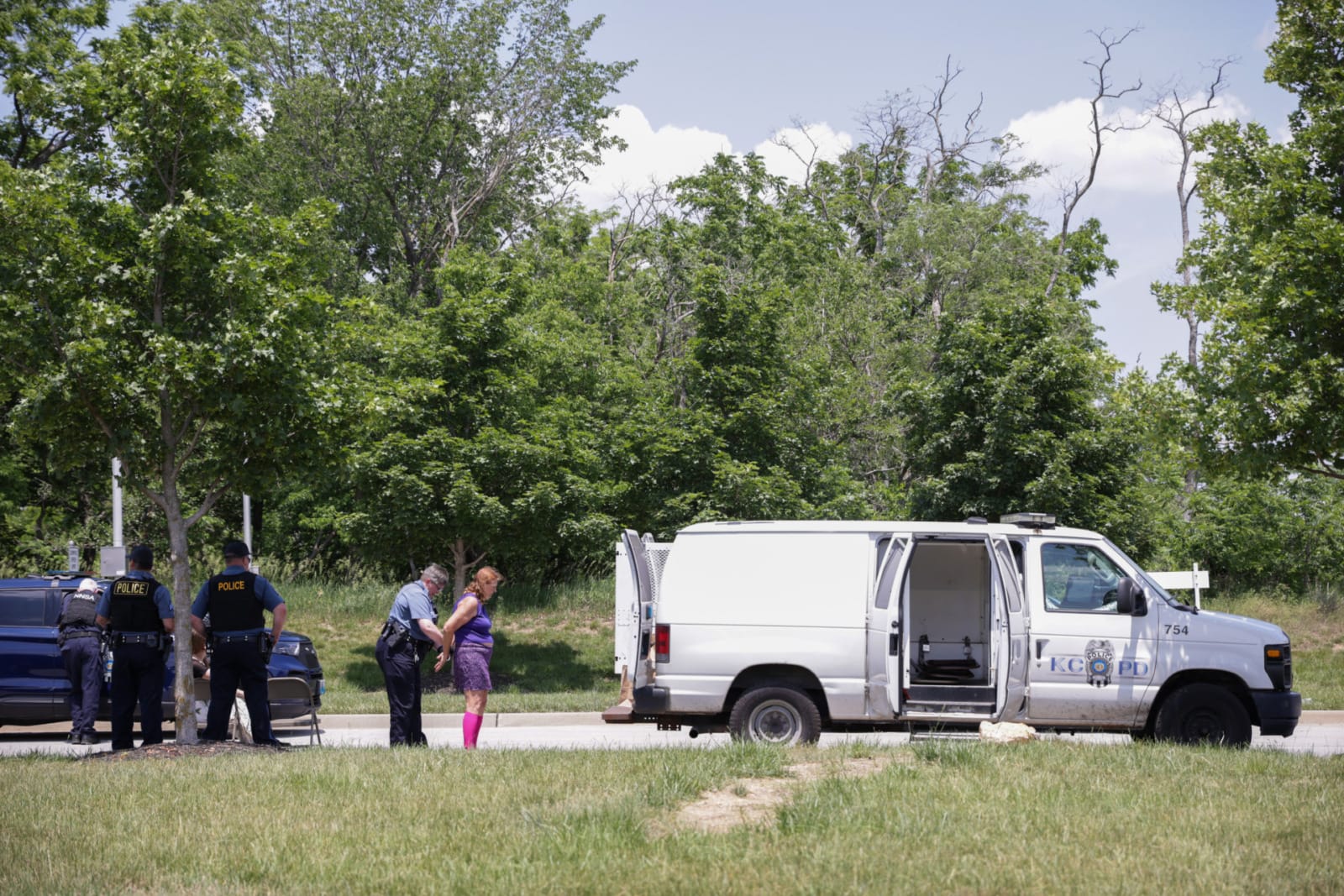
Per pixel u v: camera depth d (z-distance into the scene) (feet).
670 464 76.89
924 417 75.97
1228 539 107.24
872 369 101.35
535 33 122.31
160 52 37.83
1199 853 19.56
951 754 28.43
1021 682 34.35
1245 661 34.50
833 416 90.79
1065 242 142.92
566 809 22.93
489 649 37.11
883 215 148.97
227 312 37.96
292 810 23.85
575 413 86.22
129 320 36.83
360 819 23.08
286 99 111.04
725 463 74.23
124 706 35.99
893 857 19.38
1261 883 17.99
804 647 35.09
